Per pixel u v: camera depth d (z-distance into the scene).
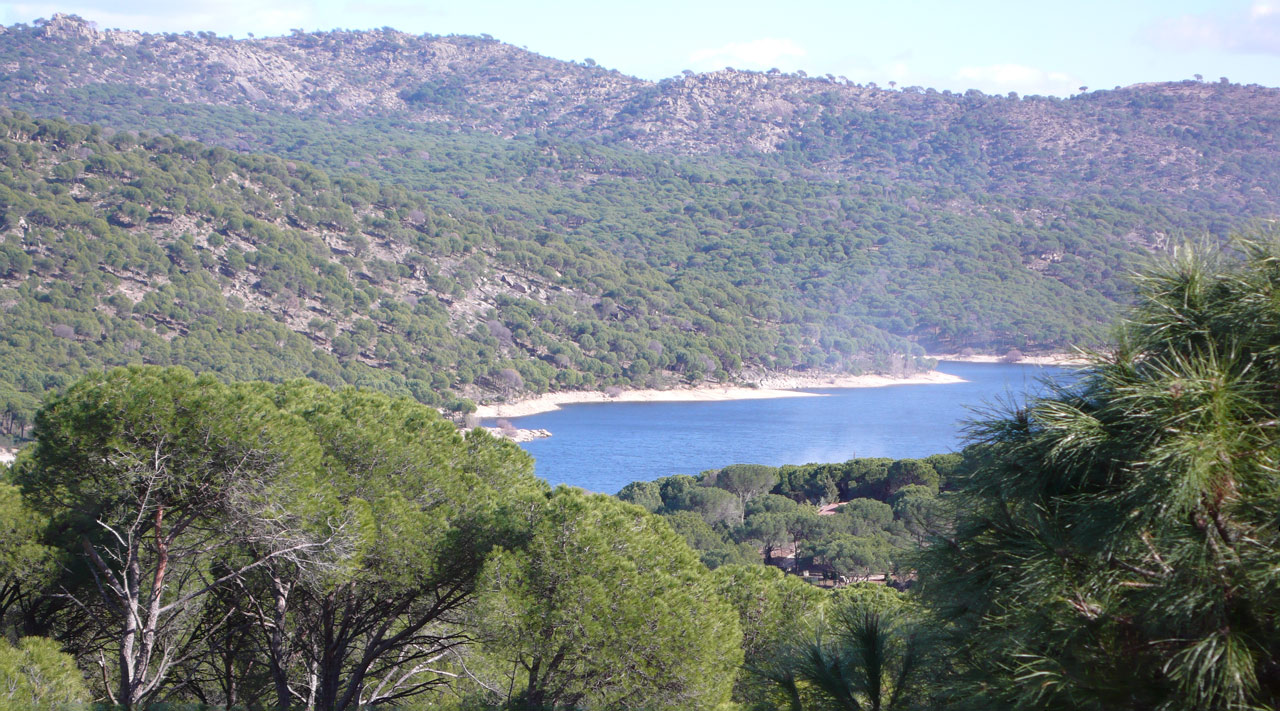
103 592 12.04
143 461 11.27
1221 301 4.89
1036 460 5.01
